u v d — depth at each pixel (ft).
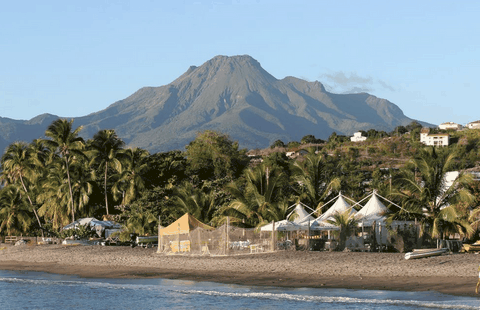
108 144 278.05
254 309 100.94
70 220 269.85
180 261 155.94
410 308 93.66
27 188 306.96
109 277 147.23
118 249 190.39
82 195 269.64
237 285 123.95
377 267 123.65
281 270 133.59
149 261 161.48
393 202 174.81
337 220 157.79
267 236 171.83
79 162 286.66
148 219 223.10
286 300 105.19
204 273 141.59
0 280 150.61
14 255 204.64
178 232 172.24
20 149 300.20
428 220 153.48
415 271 117.91
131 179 280.72
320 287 114.62
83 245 209.46
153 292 122.72
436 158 160.66
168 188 268.00
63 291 131.44
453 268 116.16
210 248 168.25
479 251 139.85
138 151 303.89
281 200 192.65
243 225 184.24
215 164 303.48
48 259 188.55
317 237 170.60
